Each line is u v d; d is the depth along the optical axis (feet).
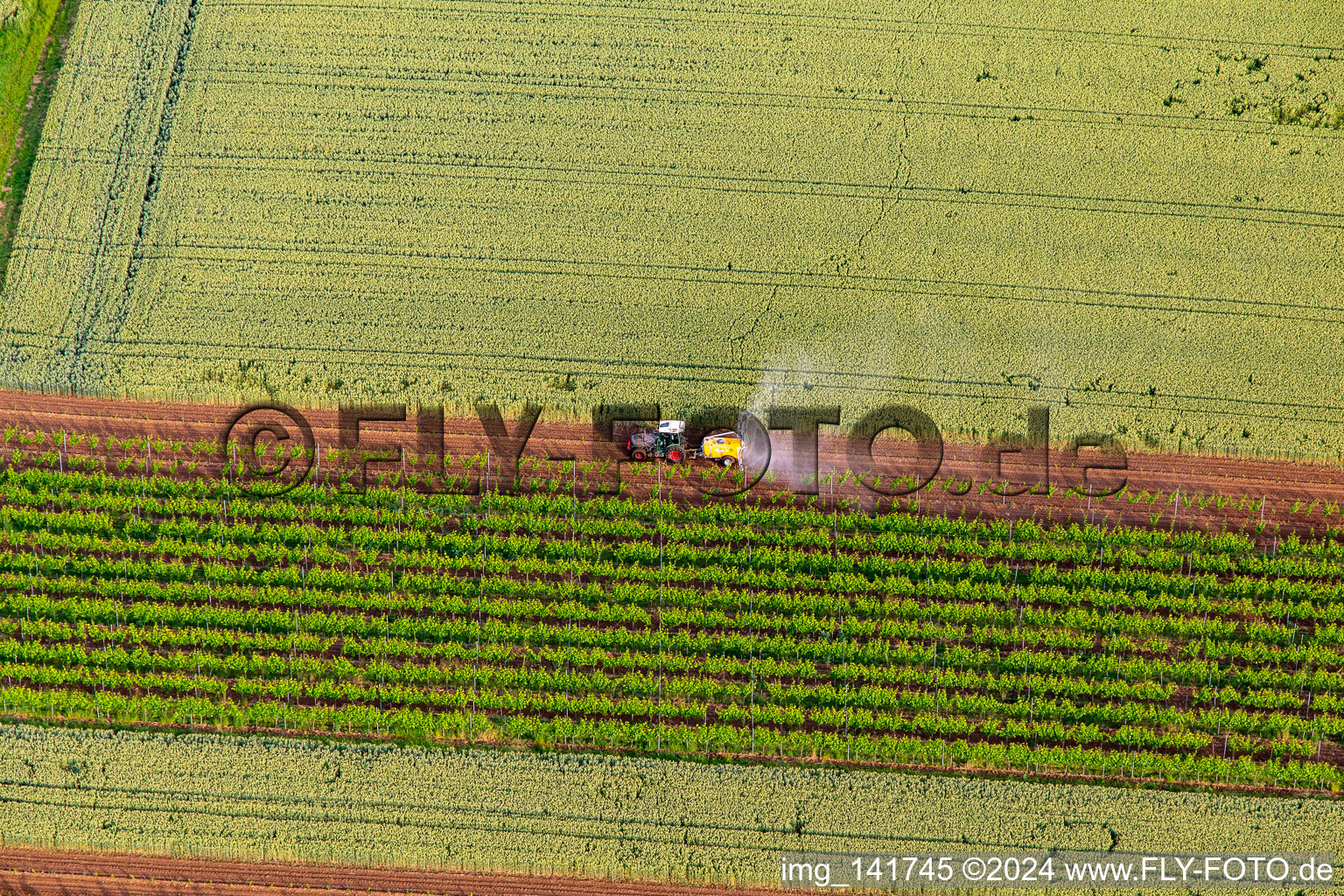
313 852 98.63
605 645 104.37
